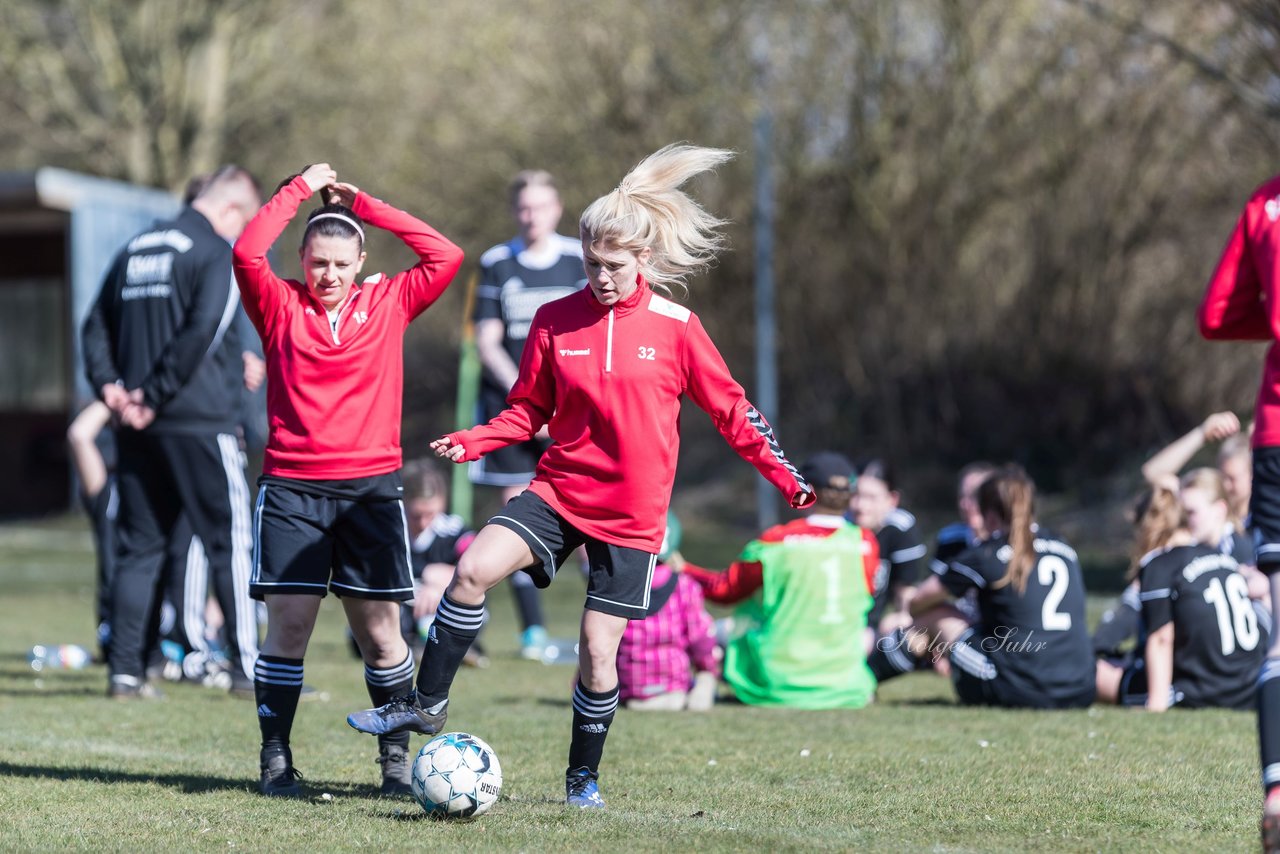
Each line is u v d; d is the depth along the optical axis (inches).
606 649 546.3
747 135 3011.8
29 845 469.1
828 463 914.1
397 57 3412.9
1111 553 2228.1
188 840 477.7
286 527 578.9
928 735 741.9
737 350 3206.2
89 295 2807.6
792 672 888.9
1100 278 2738.7
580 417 546.0
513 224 3297.2
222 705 861.8
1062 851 462.3
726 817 523.8
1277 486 464.4
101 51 3270.2
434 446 545.0
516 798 570.6
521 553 537.3
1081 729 763.4
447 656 536.1
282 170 3489.2
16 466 3144.7
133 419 854.5
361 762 659.4
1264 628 943.0
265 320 590.6
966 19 2783.0
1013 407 2849.4
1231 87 1980.8
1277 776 430.3
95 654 1162.0
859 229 3029.0
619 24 3046.3
